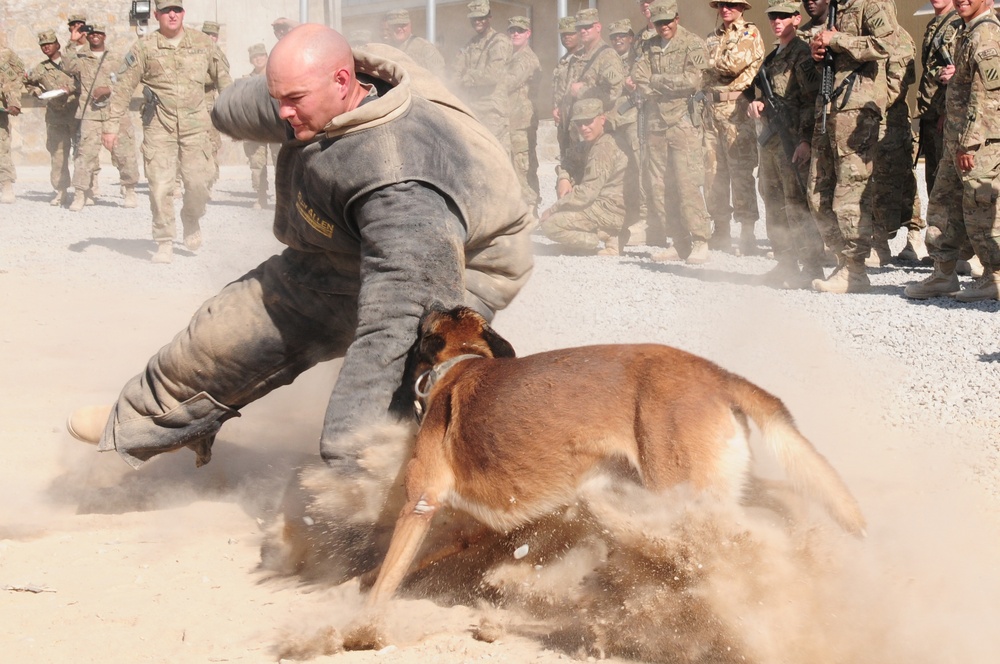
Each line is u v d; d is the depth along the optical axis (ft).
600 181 61.36
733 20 57.62
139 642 16.93
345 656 16.37
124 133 85.46
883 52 44.21
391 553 17.63
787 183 51.11
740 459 16.19
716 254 60.39
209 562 20.88
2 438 29.55
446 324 18.83
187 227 62.90
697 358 16.94
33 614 18.07
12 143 128.26
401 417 19.25
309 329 22.47
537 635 17.06
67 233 71.41
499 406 17.46
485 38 74.23
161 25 59.36
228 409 23.50
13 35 121.70
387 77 20.36
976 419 28.43
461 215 19.95
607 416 16.74
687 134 56.80
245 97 21.79
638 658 16.10
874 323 39.96
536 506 17.33
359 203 19.65
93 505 24.86
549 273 54.08
